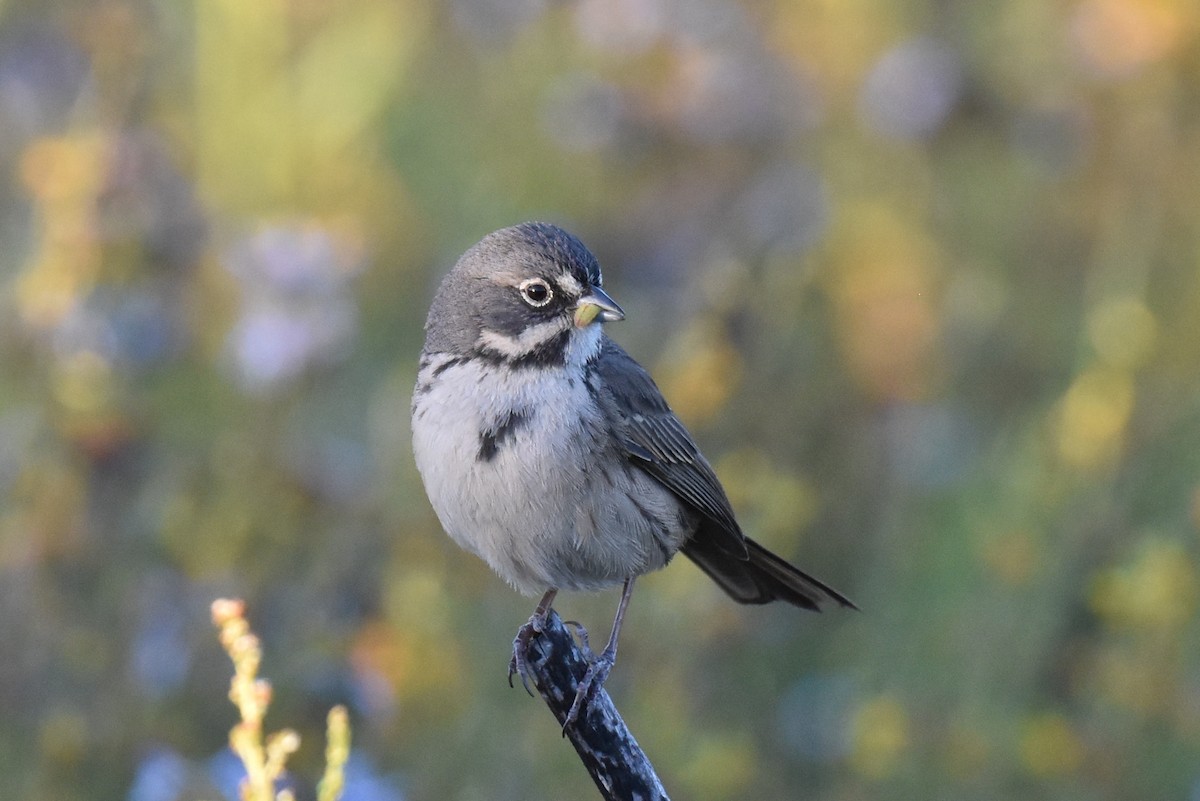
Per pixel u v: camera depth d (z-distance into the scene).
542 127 16.12
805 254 13.79
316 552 11.15
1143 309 13.22
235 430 12.09
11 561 10.85
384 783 9.99
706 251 14.13
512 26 17.05
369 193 15.01
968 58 17.03
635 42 16.42
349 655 10.38
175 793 9.43
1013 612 11.91
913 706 11.68
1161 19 15.61
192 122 14.89
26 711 10.60
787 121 16.03
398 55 15.60
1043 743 11.18
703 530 10.09
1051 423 13.15
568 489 8.98
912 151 16.45
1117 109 15.98
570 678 8.36
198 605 10.72
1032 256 16.05
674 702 11.03
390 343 14.45
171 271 12.77
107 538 11.09
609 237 14.65
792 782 11.76
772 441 12.78
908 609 12.42
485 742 10.86
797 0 17.28
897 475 13.20
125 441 11.35
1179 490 12.48
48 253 12.09
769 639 12.28
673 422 9.48
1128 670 11.41
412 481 11.85
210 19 14.94
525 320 9.05
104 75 13.31
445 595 11.16
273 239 12.68
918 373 13.87
